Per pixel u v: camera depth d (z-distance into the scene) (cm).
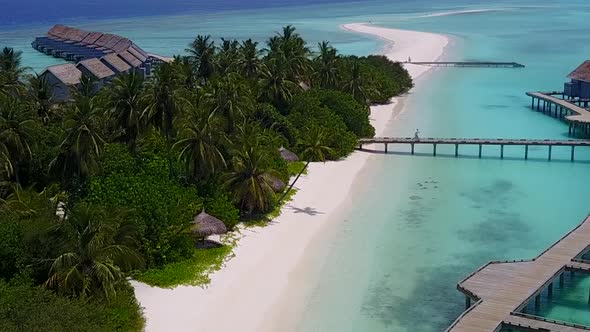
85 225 3991
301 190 6788
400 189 6969
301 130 8212
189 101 6438
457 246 5475
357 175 7444
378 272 4953
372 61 13312
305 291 4622
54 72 9619
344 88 10525
